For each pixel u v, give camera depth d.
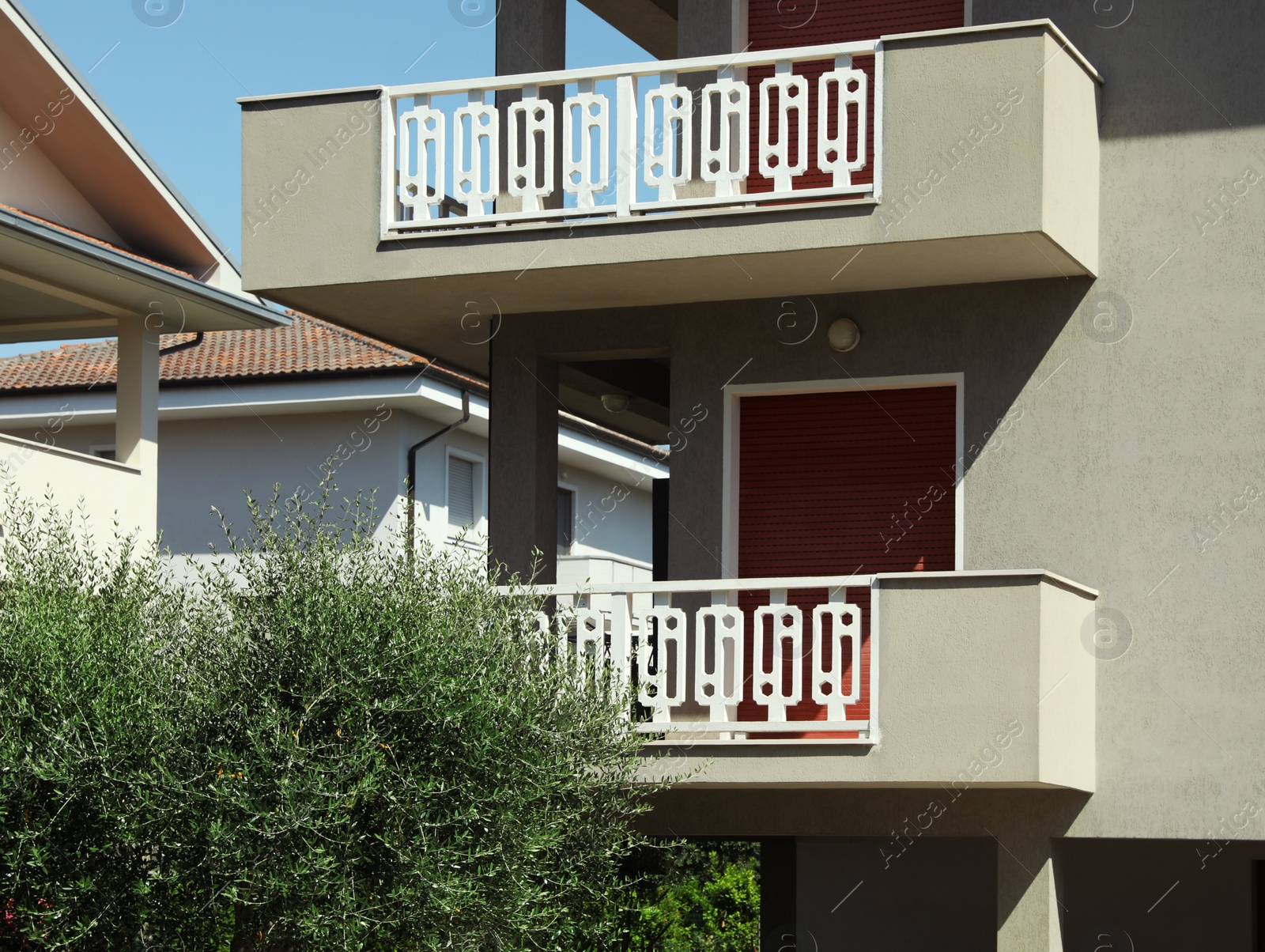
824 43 12.91
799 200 11.46
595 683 10.41
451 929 8.98
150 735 9.00
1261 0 11.52
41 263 15.19
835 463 12.55
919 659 10.40
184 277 16.22
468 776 9.20
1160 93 11.71
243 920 8.93
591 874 10.30
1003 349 11.89
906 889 14.50
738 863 17.91
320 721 9.13
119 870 8.95
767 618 12.58
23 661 9.10
